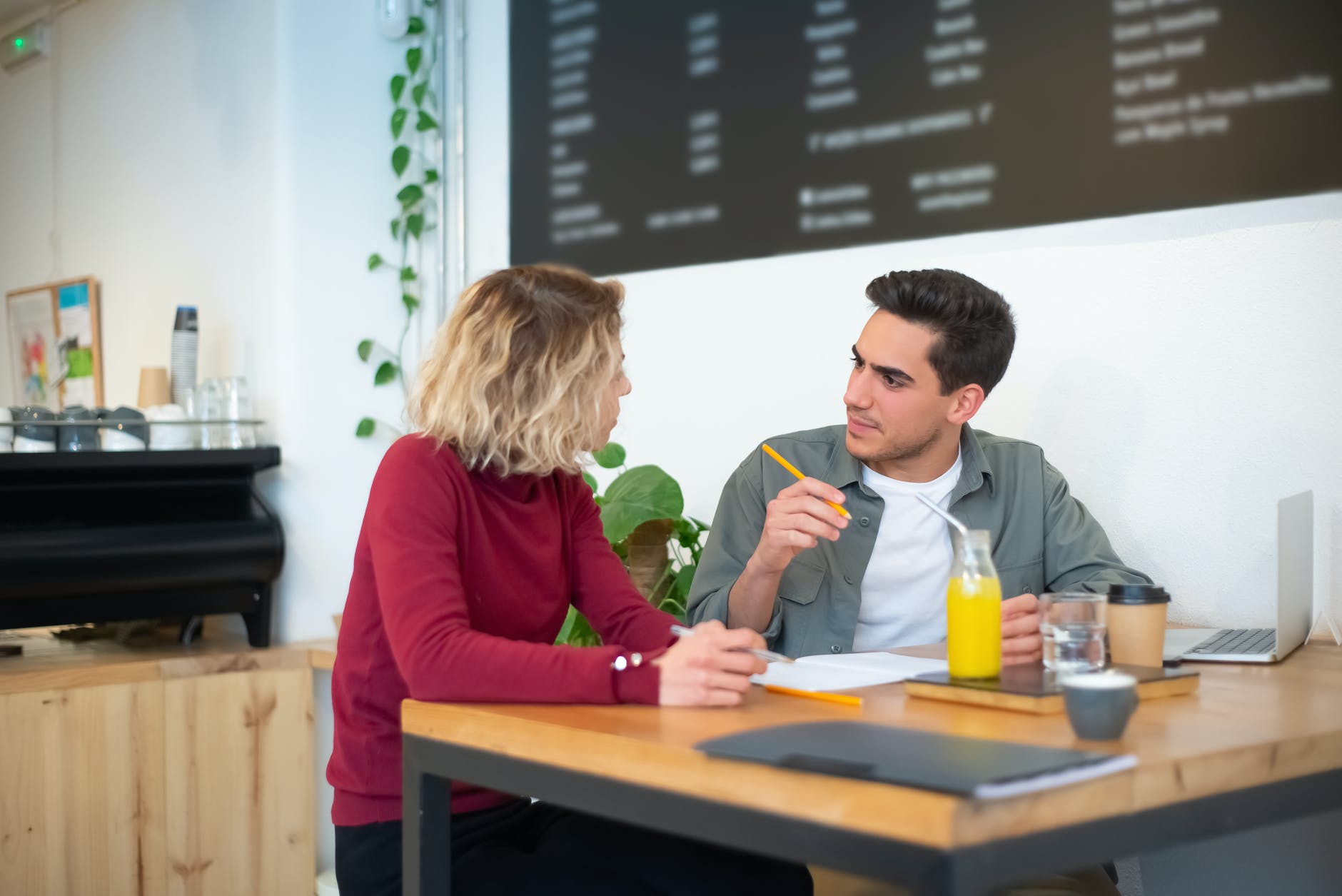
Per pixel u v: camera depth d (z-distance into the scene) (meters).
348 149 3.12
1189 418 2.10
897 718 1.16
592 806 1.08
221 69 3.27
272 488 2.97
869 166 2.50
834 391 2.55
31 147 4.45
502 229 3.21
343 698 1.45
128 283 3.80
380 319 3.15
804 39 2.60
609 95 2.97
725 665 1.24
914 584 2.03
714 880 1.33
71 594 2.53
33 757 2.42
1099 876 1.61
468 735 1.20
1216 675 1.49
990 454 2.09
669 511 2.38
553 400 1.43
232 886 2.69
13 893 2.38
